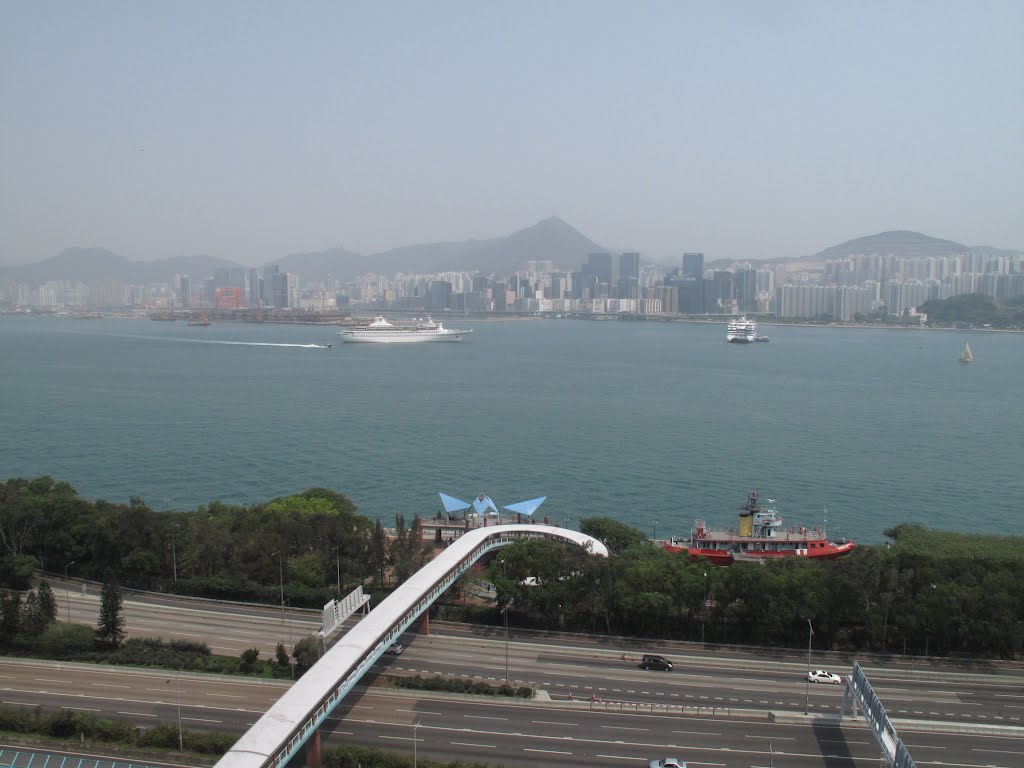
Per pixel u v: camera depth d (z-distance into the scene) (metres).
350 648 110.00
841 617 133.12
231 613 146.62
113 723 103.75
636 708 111.25
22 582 157.75
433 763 95.88
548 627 141.50
